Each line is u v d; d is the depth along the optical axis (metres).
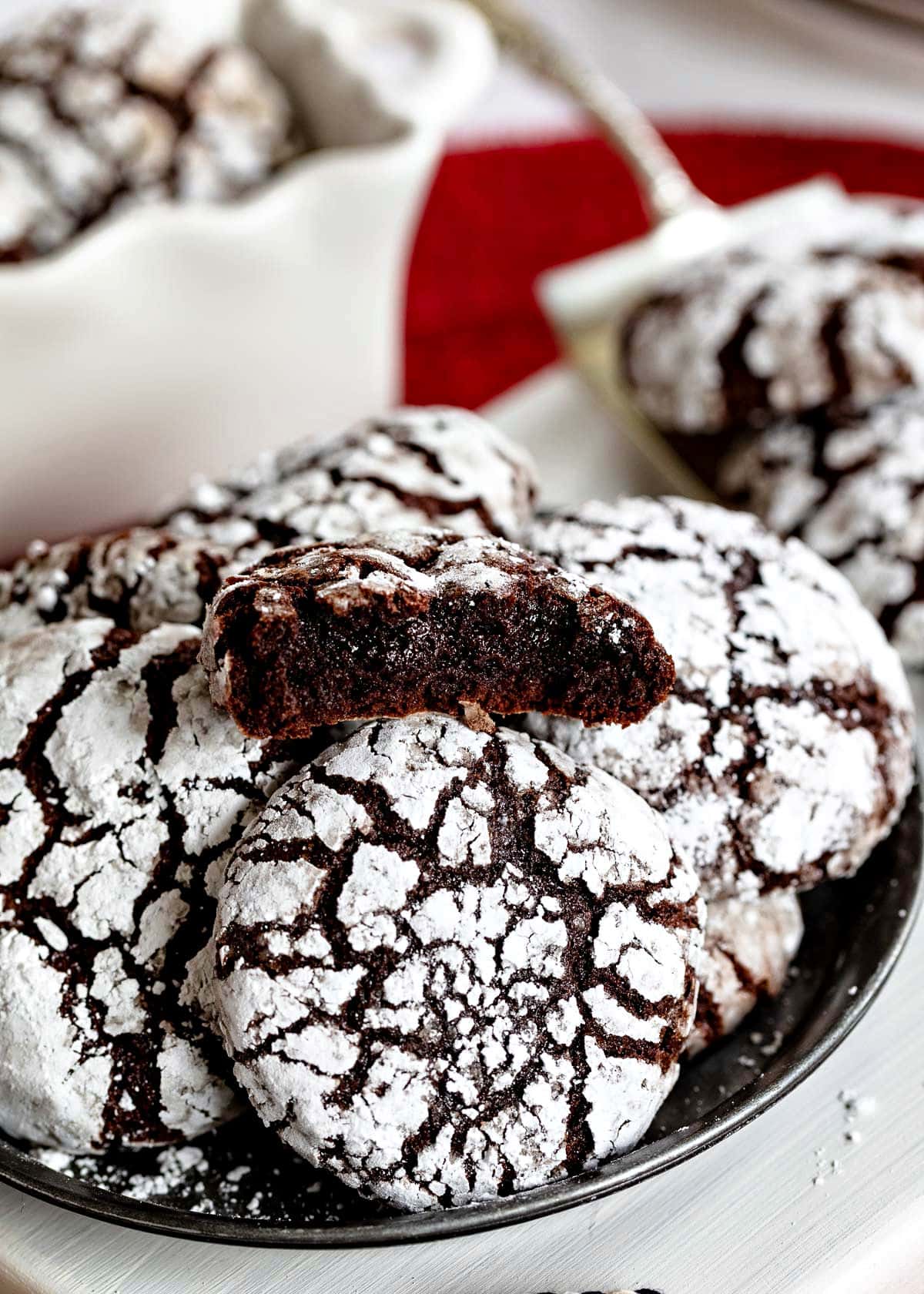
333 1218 0.34
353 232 0.47
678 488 0.48
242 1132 0.36
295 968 0.34
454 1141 0.33
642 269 0.52
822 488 0.45
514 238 0.59
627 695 0.35
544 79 0.58
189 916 0.35
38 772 0.35
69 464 0.48
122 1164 0.35
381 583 0.34
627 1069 0.34
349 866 0.34
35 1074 0.34
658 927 0.34
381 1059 0.33
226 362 0.48
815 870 0.36
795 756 0.36
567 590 0.34
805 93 0.70
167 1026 0.35
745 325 0.46
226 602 0.34
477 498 0.39
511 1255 0.35
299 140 0.51
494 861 0.34
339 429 0.51
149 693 0.36
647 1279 0.35
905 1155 0.36
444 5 0.50
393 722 0.35
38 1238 0.35
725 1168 0.36
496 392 0.54
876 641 0.38
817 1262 0.35
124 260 0.45
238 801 0.35
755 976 0.37
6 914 0.35
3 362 0.45
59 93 0.49
